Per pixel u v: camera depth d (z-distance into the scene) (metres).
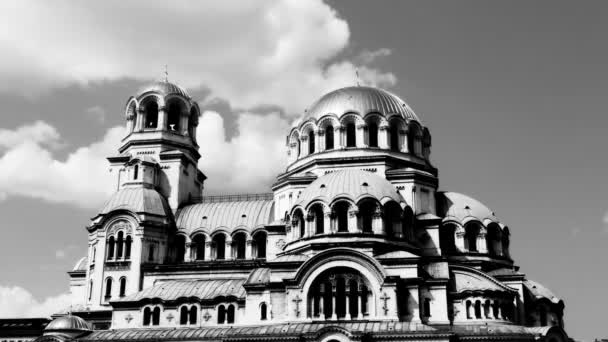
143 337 78.62
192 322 82.75
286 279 76.25
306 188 87.44
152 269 91.69
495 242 90.81
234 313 82.19
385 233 81.12
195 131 110.50
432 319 77.38
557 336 77.69
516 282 85.75
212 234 96.06
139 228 93.00
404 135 95.56
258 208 98.69
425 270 80.75
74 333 82.00
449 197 93.50
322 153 94.44
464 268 83.12
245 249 95.38
